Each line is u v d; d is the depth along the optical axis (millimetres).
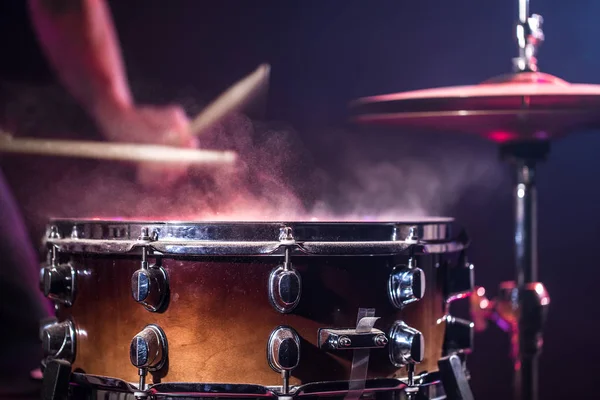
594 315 2588
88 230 1420
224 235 1324
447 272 1597
